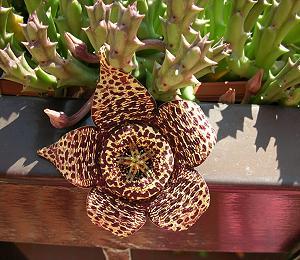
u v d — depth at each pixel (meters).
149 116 0.17
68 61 0.18
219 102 0.19
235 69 0.19
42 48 0.17
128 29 0.15
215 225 0.20
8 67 0.18
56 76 0.18
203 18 0.19
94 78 0.19
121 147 0.17
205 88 0.20
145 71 0.19
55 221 0.20
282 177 0.17
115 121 0.17
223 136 0.18
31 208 0.20
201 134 0.17
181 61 0.16
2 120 0.18
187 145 0.17
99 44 0.17
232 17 0.18
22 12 0.22
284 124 0.18
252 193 0.18
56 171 0.17
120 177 0.17
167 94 0.18
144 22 0.19
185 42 0.16
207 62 0.16
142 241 0.21
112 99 0.16
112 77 0.16
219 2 0.20
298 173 0.17
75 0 0.19
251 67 0.20
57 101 0.18
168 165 0.17
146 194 0.17
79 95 0.19
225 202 0.19
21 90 0.20
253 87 0.19
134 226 0.17
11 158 0.17
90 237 0.21
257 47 0.20
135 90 0.16
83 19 0.19
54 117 0.17
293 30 0.20
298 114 0.18
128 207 0.17
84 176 0.17
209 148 0.17
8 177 0.17
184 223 0.17
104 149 0.17
